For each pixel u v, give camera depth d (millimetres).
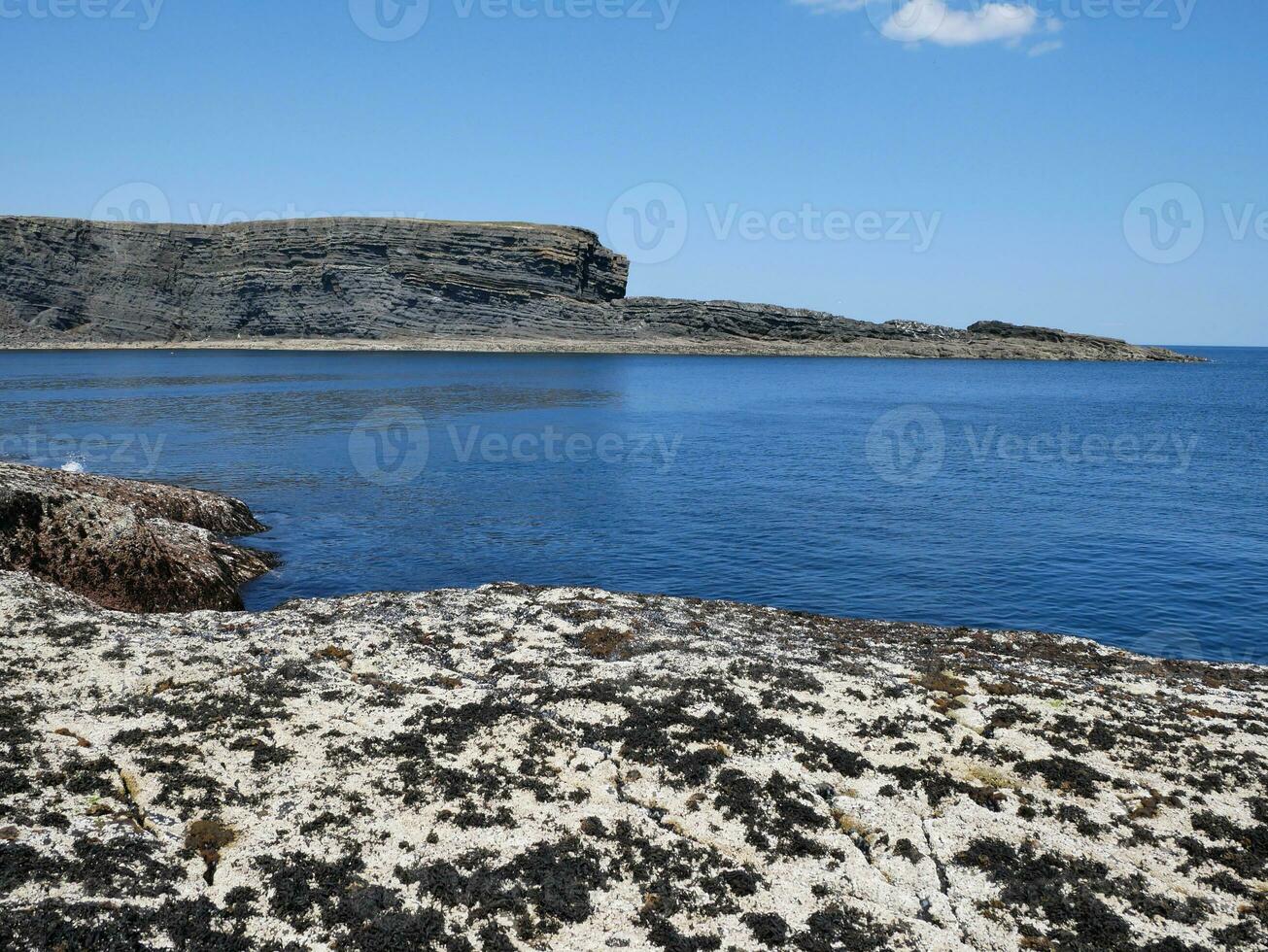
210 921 7676
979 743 12266
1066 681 16375
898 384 151875
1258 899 9109
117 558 20297
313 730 11602
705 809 10242
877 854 9648
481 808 9891
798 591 26703
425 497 40250
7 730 10695
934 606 25391
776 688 14102
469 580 27234
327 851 8922
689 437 66938
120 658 13711
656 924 8195
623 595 21469
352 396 93875
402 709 12492
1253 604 26000
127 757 10406
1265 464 56594
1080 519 37938
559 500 40188
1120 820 10438
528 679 14289
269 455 51875
